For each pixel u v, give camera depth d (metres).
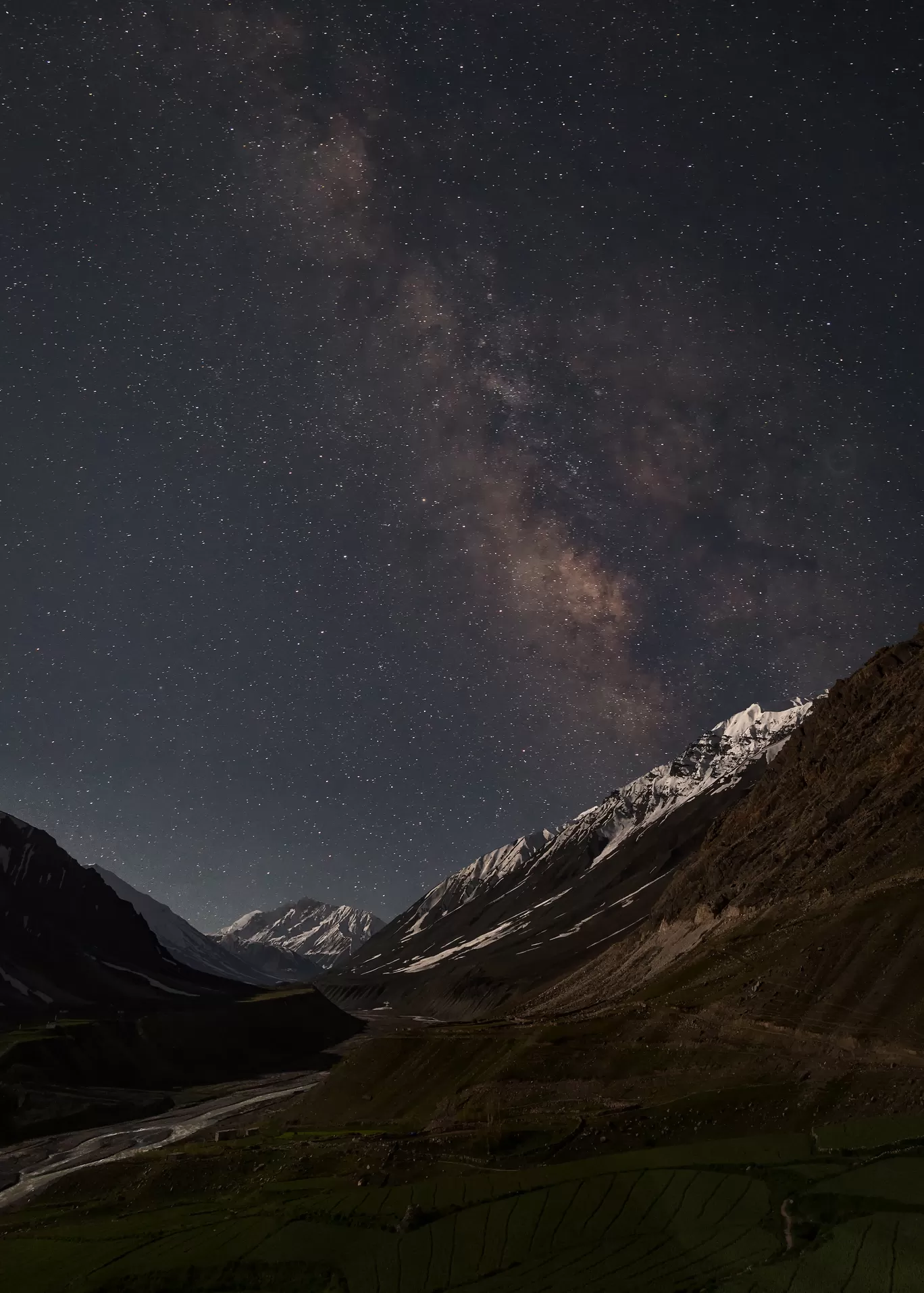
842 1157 37.25
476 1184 41.16
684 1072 59.09
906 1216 30.62
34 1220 59.31
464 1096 66.62
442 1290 32.19
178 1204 55.12
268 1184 52.84
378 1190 43.03
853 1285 27.06
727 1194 35.22
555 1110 58.53
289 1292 35.09
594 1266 31.62
